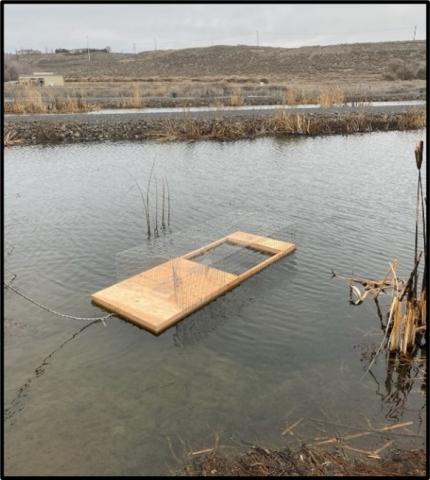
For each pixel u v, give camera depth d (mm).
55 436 3975
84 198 11219
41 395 4484
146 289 6340
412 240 8438
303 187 12062
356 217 9719
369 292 6426
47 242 8469
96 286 6719
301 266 7324
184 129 19188
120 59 91000
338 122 20672
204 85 41000
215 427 4047
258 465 3633
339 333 5535
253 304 6176
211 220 9492
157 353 5145
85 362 4996
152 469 3627
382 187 12062
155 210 10242
